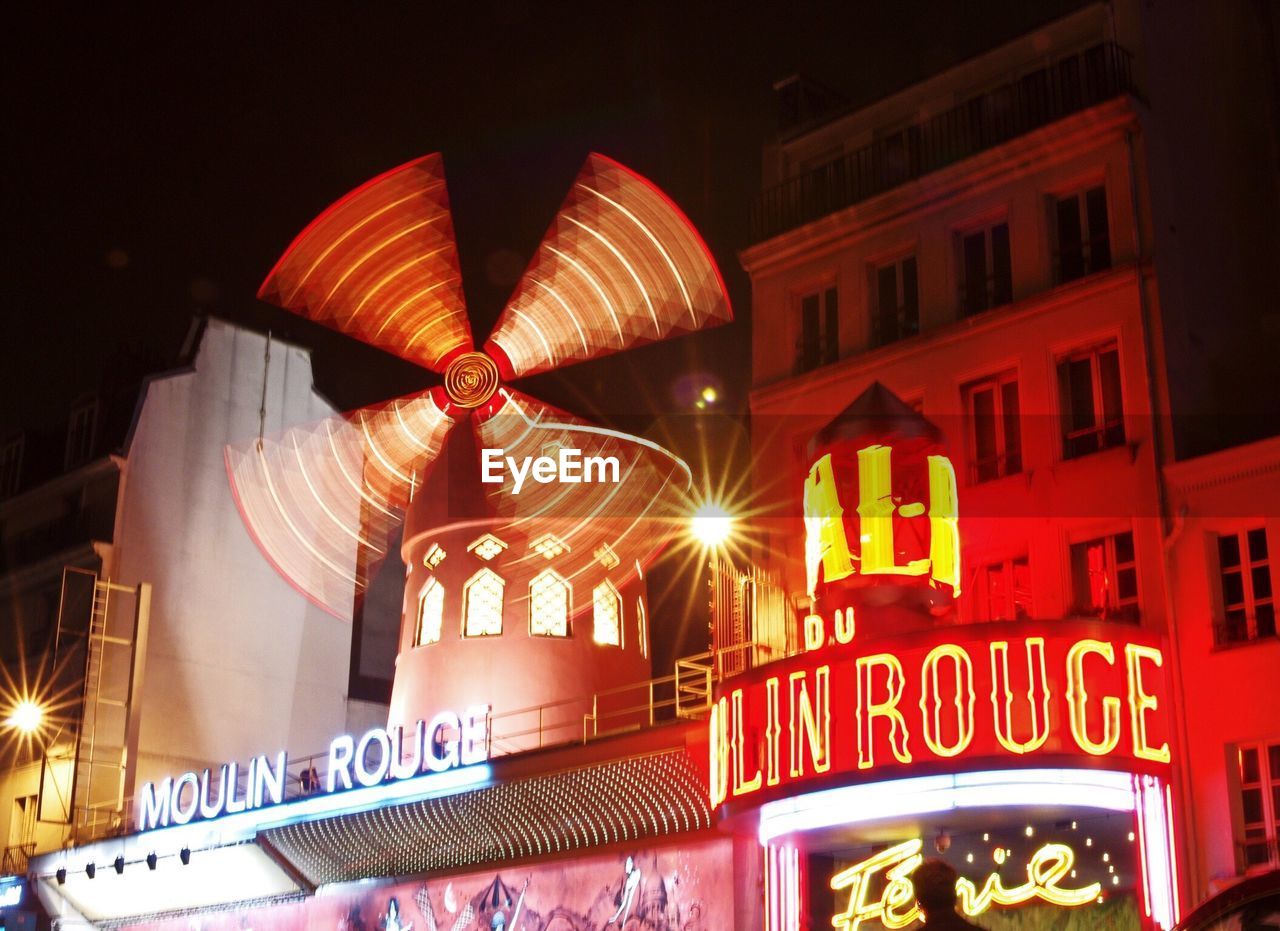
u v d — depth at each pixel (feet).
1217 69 57.00
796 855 51.85
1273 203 57.57
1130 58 53.72
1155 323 50.26
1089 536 50.52
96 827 78.43
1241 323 53.88
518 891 60.90
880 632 46.78
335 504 86.84
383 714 94.32
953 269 56.13
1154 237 51.13
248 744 86.63
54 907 78.64
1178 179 53.01
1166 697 45.98
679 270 71.72
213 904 73.20
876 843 50.98
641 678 73.61
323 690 91.25
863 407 49.24
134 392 90.48
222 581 87.92
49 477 91.09
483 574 71.82
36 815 79.56
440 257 77.71
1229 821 44.83
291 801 66.69
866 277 58.75
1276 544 46.32
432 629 72.08
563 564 72.43
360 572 87.51
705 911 54.34
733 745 48.88
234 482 89.86
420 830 63.21
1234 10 58.85
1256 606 46.24
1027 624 44.39
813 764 45.88
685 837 55.83
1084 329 51.75
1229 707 45.68
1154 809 45.19
